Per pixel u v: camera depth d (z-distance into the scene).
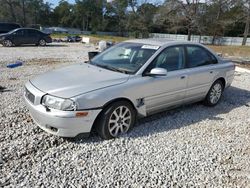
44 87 3.65
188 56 4.92
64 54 14.17
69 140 3.72
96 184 2.86
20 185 2.77
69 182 2.86
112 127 3.82
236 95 6.66
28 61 10.86
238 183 3.00
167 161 3.36
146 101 4.18
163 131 4.23
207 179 3.05
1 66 9.34
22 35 19.33
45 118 3.47
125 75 4.02
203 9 19.86
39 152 3.40
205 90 5.31
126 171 3.11
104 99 3.59
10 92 5.89
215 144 3.90
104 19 82.19
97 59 4.83
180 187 2.89
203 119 4.87
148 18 58.16
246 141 4.05
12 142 3.60
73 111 3.38
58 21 87.94
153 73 4.05
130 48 4.70
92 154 3.42
